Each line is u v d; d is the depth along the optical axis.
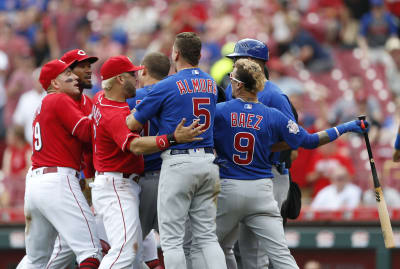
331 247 33.97
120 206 22.12
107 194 22.23
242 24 55.50
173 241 21.39
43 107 22.88
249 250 24.30
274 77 49.00
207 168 21.47
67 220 22.47
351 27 56.34
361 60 54.12
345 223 34.50
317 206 35.50
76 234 22.44
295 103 45.53
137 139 21.16
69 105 22.66
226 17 55.88
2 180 37.75
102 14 61.84
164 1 61.78
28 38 58.38
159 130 21.94
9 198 37.62
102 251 24.08
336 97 50.56
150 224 23.94
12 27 60.03
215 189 21.84
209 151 21.78
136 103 23.47
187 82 21.58
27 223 23.38
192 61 21.94
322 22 55.88
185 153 21.36
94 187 22.56
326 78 51.75
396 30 57.00
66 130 22.83
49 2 62.34
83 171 25.25
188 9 57.03
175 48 22.00
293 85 47.59
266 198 22.58
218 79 34.12
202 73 21.97
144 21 59.47
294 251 34.53
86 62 23.77
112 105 22.06
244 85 22.48
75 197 22.67
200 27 55.88
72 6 60.12
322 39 55.56
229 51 35.19
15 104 50.41
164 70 23.84
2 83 54.00
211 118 21.86
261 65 24.02
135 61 53.81
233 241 23.62
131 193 22.41
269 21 54.81
